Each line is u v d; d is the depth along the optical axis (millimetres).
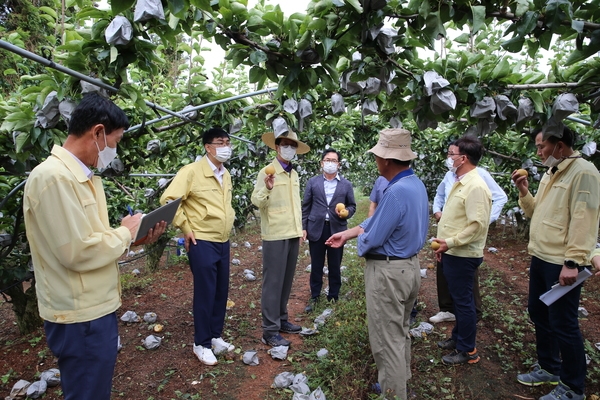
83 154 1920
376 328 2586
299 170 9750
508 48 2012
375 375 3068
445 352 3572
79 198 1856
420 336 3824
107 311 1993
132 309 4656
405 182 2564
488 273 6098
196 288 3297
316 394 2707
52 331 1917
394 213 2469
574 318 2682
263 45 2361
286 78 2455
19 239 3861
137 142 3922
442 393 2984
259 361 3451
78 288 1873
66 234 1765
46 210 1742
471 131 3424
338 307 4363
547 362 3094
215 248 3299
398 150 2572
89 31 2189
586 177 2590
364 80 2568
